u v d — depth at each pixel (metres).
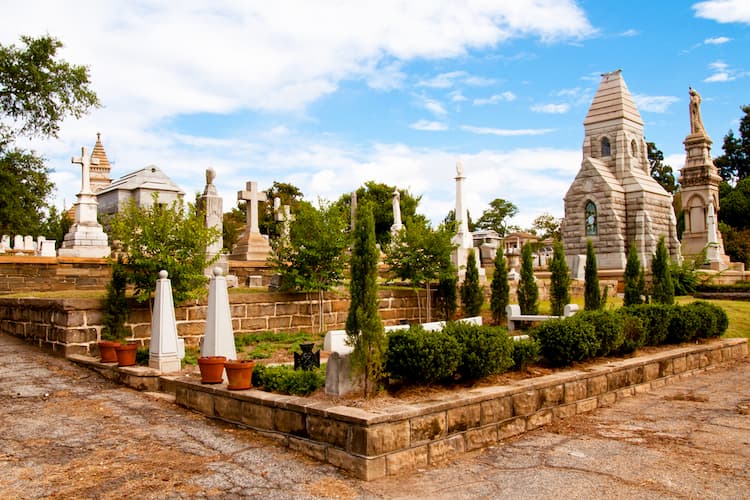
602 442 7.16
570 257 34.59
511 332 14.81
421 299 17.41
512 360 8.24
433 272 16.42
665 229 35.06
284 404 6.70
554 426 7.97
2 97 26.31
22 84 26.02
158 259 11.03
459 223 17.41
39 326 11.94
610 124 35.19
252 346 12.10
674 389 10.76
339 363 6.88
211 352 8.55
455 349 7.37
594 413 8.78
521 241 60.31
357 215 7.07
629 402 9.59
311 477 5.75
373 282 6.93
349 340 6.98
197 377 8.70
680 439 7.29
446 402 6.58
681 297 24.80
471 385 7.69
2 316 13.73
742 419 8.34
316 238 14.30
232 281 16.39
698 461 6.39
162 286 9.61
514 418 7.49
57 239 45.25
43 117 27.17
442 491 5.48
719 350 13.55
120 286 11.28
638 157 36.12
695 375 12.28
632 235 33.75
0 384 9.16
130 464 5.99
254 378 7.83
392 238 17.81
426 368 7.09
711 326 13.90
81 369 10.19
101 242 21.28
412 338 7.29
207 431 7.20
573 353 9.45
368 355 6.82
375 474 5.75
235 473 5.81
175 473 5.77
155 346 9.47
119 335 11.12
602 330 10.26
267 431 6.93
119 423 7.44
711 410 8.95
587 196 34.09
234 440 6.86
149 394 8.89
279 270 14.21
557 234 68.31
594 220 34.00
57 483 5.46
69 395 8.73
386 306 16.47
